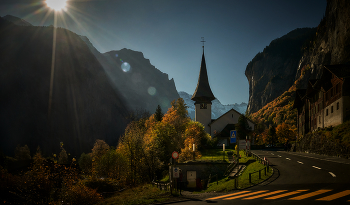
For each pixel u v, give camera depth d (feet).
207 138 221.87
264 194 43.78
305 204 33.45
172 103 269.44
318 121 164.86
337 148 106.22
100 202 59.31
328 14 500.74
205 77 298.56
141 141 134.82
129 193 69.46
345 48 393.50
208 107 289.53
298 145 179.32
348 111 123.34
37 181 66.74
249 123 258.57
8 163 181.57
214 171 93.25
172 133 176.65
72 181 70.03
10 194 65.87
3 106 610.65
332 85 139.54
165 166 144.05
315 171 65.41
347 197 36.47
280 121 520.42
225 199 42.63
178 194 55.77
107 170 128.67
